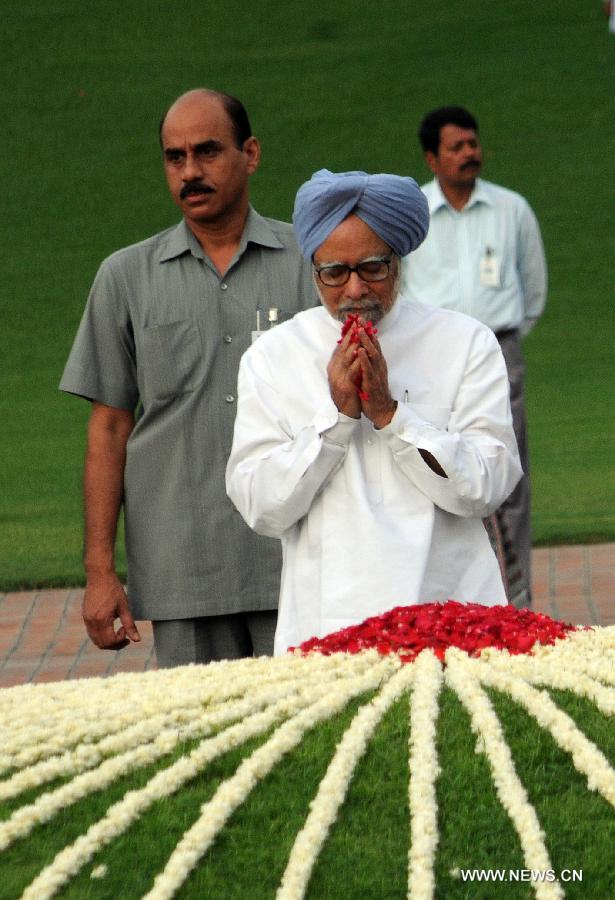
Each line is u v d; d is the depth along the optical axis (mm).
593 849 7980
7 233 56406
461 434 10102
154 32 73875
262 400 10188
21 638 20453
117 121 65500
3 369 44094
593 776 8328
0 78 69688
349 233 9656
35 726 9258
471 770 8391
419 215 9797
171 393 12227
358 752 8523
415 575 9781
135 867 7977
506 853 7945
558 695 9078
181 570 12227
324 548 9930
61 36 73500
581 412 36469
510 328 20250
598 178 59344
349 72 68625
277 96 66938
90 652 19719
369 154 61562
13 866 8086
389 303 9883
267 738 8773
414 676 9188
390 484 9969
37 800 8477
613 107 64750
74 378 12367
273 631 12414
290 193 58625
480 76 67812
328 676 9336
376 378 9641
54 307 49906
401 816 8164
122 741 8922
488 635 9625
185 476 12242
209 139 12031
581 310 48219
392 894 7727
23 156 62844
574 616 20141
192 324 12219
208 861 7969
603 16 72812
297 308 12344
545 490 28203
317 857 7934
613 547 23859
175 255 12328
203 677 9852
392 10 75438
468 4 75750
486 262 20203
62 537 25922
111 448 12516
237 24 74500
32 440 35344
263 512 9906
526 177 59750
